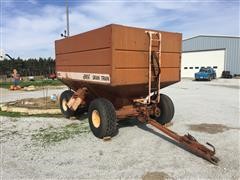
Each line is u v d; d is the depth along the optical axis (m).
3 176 3.88
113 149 4.97
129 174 3.90
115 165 4.23
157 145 5.18
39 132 6.25
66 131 6.29
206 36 35.66
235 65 33.22
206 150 4.30
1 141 5.57
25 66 40.84
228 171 3.98
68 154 4.74
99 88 5.94
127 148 5.02
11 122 7.35
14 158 4.59
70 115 7.57
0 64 38.62
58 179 3.77
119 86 5.25
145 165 4.22
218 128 6.49
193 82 25.25
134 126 6.66
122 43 5.05
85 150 4.94
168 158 4.50
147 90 6.04
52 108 8.63
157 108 6.38
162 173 3.92
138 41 5.35
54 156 4.65
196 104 10.36
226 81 26.44
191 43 37.66
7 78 31.84
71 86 7.70
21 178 3.81
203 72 28.73
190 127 6.60
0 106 9.62
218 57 34.66
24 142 5.47
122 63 5.12
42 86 20.95
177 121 7.26
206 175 3.85
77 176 3.86
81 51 6.25
